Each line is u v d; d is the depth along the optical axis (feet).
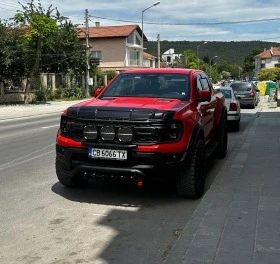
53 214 18.45
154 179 18.71
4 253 14.43
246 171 25.41
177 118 18.93
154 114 18.58
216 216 17.10
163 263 13.08
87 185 23.13
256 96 93.91
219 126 29.32
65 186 22.74
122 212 18.72
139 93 22.94
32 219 17.81
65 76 144.15
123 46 206.59
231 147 36.37
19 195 21.33
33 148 36.50
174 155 18.71
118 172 18.63
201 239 14.76
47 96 123.75
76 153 19.40
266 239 14.66
